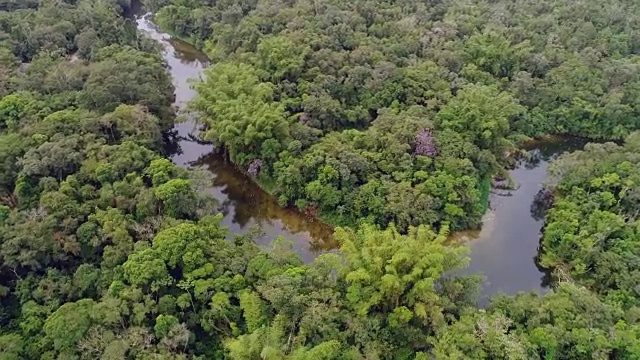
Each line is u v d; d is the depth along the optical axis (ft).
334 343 130.72
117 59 252.21
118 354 127.75
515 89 250.78
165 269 149.89
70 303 140.36
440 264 145.28
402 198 189.57
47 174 186.29
